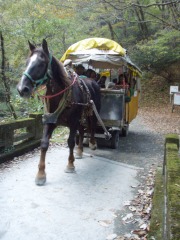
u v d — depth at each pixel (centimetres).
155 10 1864
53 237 380
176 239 199
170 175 327
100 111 798
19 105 1255
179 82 2172
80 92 618
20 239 373
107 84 898
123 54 762
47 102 554
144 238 372
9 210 444
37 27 1295
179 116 1602
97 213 448
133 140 988
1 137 647
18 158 693
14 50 1267
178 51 2009
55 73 539
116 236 384
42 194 504
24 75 489
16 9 1202
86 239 379
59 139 908
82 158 728
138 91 1155
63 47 1595
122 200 498
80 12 1384
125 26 2245
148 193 516
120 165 692
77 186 548
